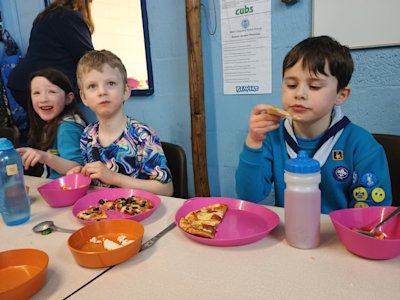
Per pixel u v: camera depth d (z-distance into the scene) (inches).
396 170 42.5
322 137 40.0
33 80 64.1
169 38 79.3
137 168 50.7
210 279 22.8
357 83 59.6
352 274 22.5
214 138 78.5
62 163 51.4
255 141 35.8
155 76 83.7
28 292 21.4
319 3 59.2
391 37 54.7
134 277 23.5
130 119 52.6
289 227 26.2
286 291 21.1
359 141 38.8
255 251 26.1
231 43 70.7
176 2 75.8
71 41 80.6
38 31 83.9
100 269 24.7
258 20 66.5
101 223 28.6
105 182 44.4
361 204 36.4
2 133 75.0
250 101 71.9
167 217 33.6
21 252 25.2
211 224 29.7
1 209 33.6
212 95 76.2
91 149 52.7
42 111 64.5
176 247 27.4
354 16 56.7
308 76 34.7
